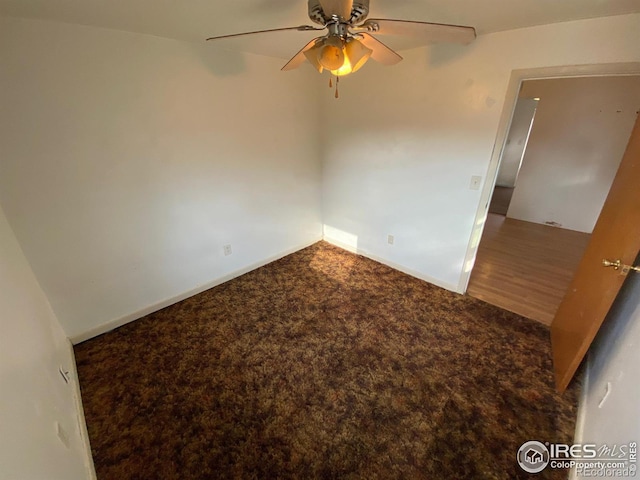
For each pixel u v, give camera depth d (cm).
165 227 246
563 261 333
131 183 218
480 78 211
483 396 173
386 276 310
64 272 203
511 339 217
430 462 142
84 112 187
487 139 221
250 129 275
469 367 194
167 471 140
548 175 430
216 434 156
